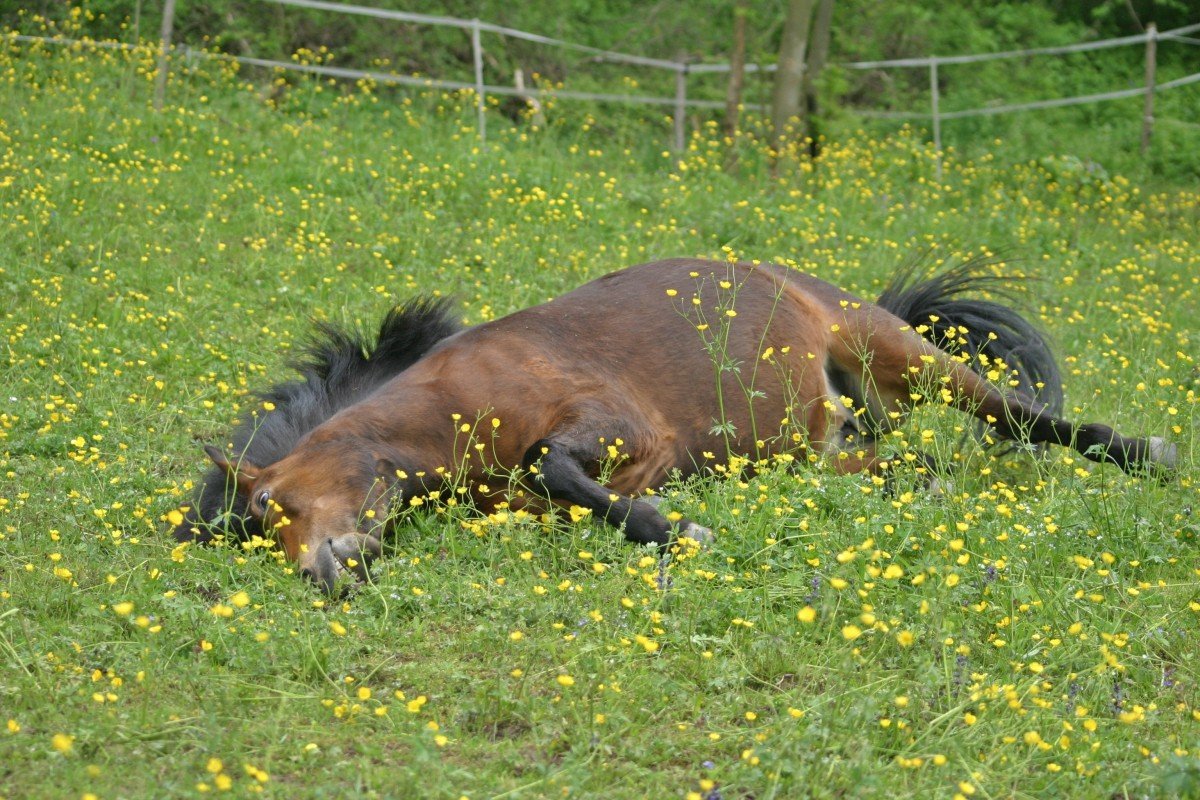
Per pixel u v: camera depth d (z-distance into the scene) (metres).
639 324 9.62
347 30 28.50
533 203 17.91
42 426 10.59
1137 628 7.38
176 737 5.88
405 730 6.11
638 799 5.55
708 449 9.55
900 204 19.91
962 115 27.66
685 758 5.98
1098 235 20.14
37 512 8.78
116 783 5.44
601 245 16.72
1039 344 11.34
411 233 16.70
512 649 6.96
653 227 18.06
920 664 6.68
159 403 11.41
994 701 6.33
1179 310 16.19
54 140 17.98
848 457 10.09
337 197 17.88
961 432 10.34
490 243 16.53
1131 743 6.16
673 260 10.29
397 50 28.17
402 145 20.58
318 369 9.88
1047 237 19.61
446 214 17.58
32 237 14.91
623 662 6.71
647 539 8.22
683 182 20.38
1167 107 32.06
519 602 7.42
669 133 28.45
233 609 7.08
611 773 5.71
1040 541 8.10
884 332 10.27
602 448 8.70
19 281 13.79
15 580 7.66
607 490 8.51
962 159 26.42
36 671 6.49
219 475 8.77
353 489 8.23
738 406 9.63
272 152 19.23
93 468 9.55
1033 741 5.78
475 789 5.55
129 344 12.56
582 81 28.25
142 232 15.77
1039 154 27.14
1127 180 24.42
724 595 7.42
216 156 19.00
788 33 23.86
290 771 5.68
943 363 10.21
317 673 6.65
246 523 8.50
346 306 14.27
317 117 23.23
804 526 8.14
